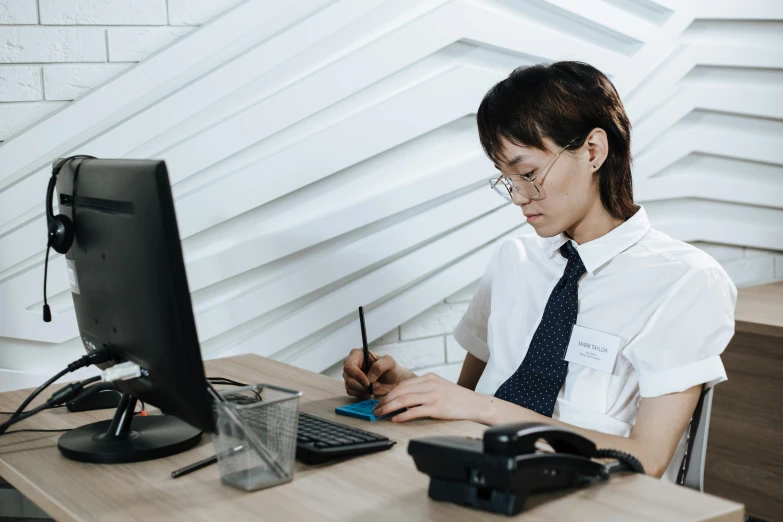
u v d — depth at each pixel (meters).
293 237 2.06
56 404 1.26
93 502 1.03
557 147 1.40
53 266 1.88
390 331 2.27
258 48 1.94
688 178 2.62
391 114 2.12
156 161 1.02
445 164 2.25
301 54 2.00
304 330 2.12
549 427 0.99
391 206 2.16
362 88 2.06
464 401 1.37
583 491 1.03
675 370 1.35
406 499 1.01
